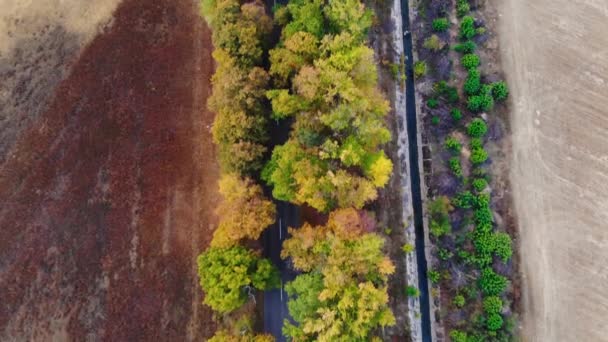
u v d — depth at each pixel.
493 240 49.22
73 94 58.00
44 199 56.00
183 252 54.25
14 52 59.31
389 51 55.62
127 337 53.00
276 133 53.53
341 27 47.94
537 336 48.53
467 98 53.22
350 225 43.38
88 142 56.91
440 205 50.69
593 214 50.09
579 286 49.09
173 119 57.06
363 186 44.28
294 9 49.03
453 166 51.75
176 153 56.28
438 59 54.84
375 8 56.12
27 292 54.19
